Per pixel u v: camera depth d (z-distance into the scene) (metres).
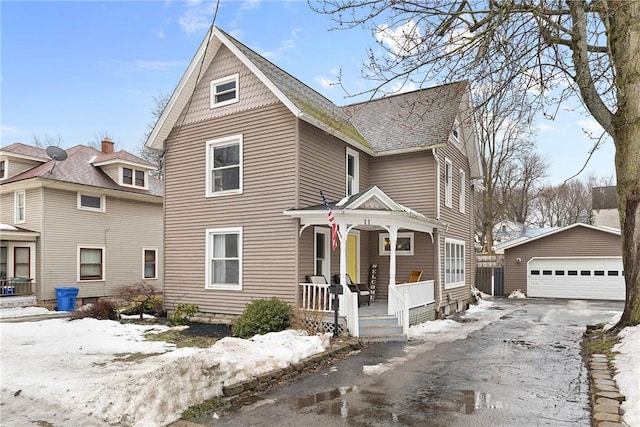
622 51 8.79
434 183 14.43
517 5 6.90
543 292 23.88
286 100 11.39
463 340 10.57
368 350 9.37
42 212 17.42
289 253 11.52
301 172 11.69
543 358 8.57
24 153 19.61
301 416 5.45
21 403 5.91
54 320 13.74
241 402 5.98
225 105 12.95
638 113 8.79
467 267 19.02
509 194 34.94
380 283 15.23
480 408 5.69
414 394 6.31
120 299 19.38
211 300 12.78
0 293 16.58
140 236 21.59
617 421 4.82
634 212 9.09
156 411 5.25
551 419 5.27
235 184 12.69
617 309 17.80
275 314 10.39
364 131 16.42
